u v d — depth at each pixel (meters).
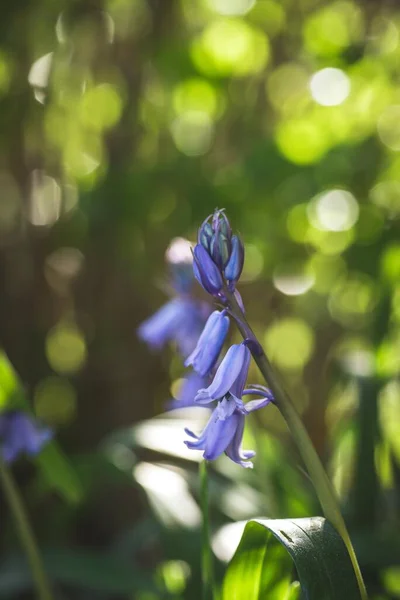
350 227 5.24
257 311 7.34
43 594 3.33
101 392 6.70
